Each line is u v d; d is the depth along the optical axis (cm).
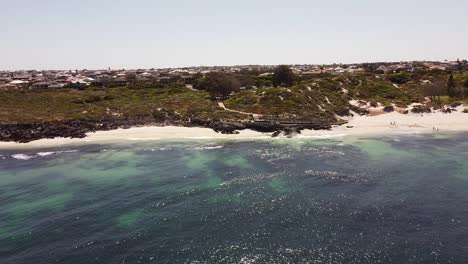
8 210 4766
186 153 7625
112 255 3644
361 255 3550
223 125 9838
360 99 13362
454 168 6172
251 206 4778
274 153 7481
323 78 15275
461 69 19512
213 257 3575
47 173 6372
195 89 15850
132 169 6519
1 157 7569
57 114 11344
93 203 4959
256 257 3556
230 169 6400
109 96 13938
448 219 4278
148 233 4084
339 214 4484
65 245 3853
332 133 9444
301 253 3612
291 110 11131
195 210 4684
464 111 11594
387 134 9269
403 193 5106
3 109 11694
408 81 16425
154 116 11212
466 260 3419
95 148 8219
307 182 5653
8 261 3566
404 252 3584
